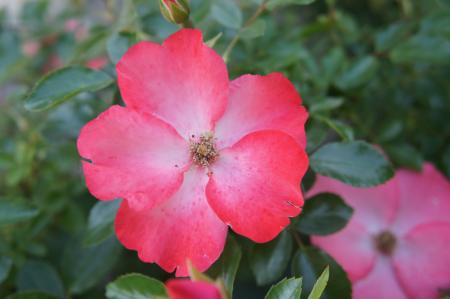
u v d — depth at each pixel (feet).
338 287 0.60
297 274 0.61
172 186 0.56
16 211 0.70
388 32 0.85
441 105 0.90
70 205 0.88
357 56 0.94
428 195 0.78
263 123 0.58
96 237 0.63
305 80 0.80
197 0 0.74
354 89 0.80
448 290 0.73
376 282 0.76
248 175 0.56
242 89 0.58
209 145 0.58
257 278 0.61
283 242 0.61
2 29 1.03
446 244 0.74
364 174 0.61
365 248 0.76
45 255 0.87
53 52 1.05
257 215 0.54
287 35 0.88
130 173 0.55
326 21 0.87
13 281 0.78
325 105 0.72
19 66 1.01
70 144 0.80
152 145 0.57
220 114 0.57
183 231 0.56
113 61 0.65
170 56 0.56
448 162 0.85
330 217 0.63
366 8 1.12
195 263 0.55
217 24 0.80
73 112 0.76
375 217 0.77
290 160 0.53
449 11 0.81
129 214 0.55
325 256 0.61
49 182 0.89
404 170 0.79
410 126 0.92
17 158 0.87
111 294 0.54
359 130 0.84
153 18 0.73
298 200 0.53
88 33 0.98
